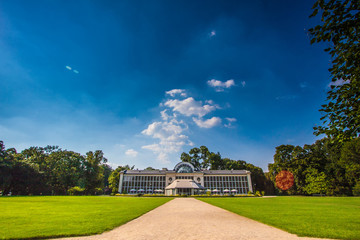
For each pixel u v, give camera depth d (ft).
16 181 154.30
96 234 24.93
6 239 22.07
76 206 60.08
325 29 18.42
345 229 27.04
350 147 146.51
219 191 228.02
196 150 308.60
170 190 200.44
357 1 16.60
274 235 24.72
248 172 242.78
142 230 27.68
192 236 24.38
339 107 20.35
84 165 216.13
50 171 195.31
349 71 19.38
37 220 33.19
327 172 183.93
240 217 40.52
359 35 17.94
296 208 57.00
